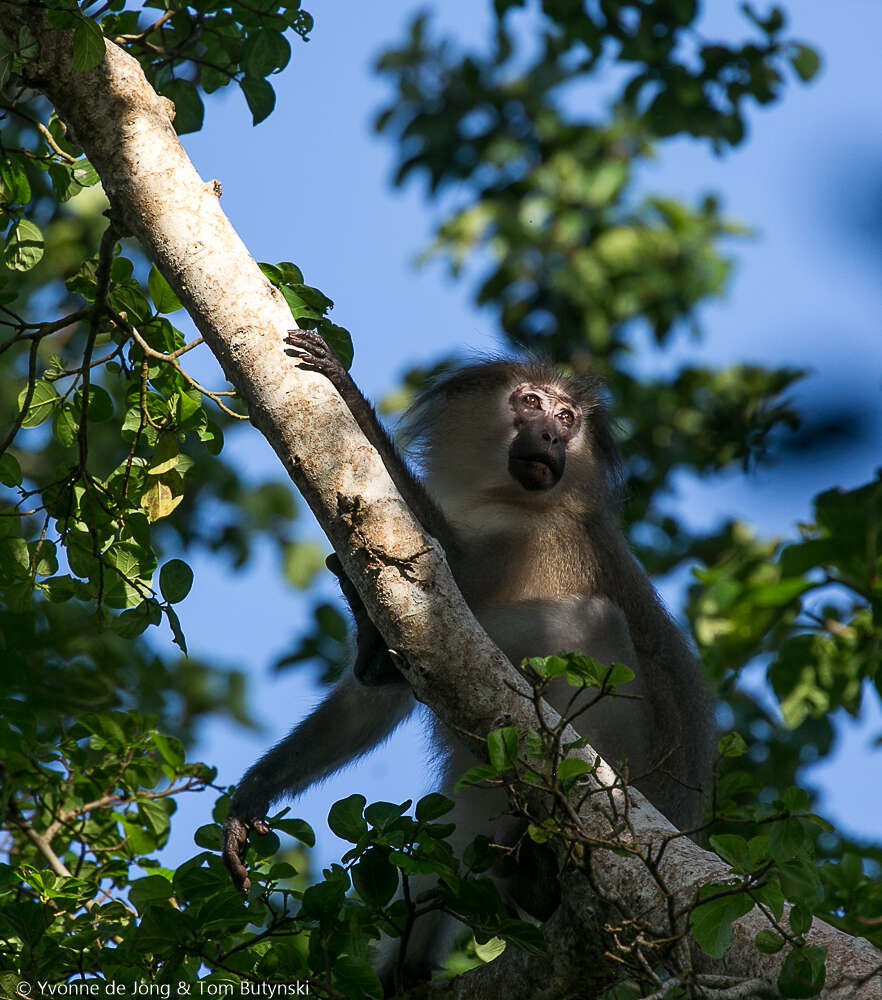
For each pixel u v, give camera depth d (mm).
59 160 10039
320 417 7891
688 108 16453
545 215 18906
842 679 11961
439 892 8234
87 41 8156
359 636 10219
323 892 8023
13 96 9750
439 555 7809
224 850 10383
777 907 6691
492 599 12508
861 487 10914
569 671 7309
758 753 14273
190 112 11047
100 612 9477
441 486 14383
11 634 11570
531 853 9969
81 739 10766
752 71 16500
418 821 8180
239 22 10523
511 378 14727
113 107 8453
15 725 10281
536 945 8055
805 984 6473
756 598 11484
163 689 14523
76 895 9047
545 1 16891
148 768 10508
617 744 12023
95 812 10461
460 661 7660
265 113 10555
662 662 12883
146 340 9531
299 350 8055
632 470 17703
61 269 17297
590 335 18375
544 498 13797
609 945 7363
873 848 11414
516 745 7133
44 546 9836
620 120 19469
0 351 9172
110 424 16891
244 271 8195
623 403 17875
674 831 7594
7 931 8922
